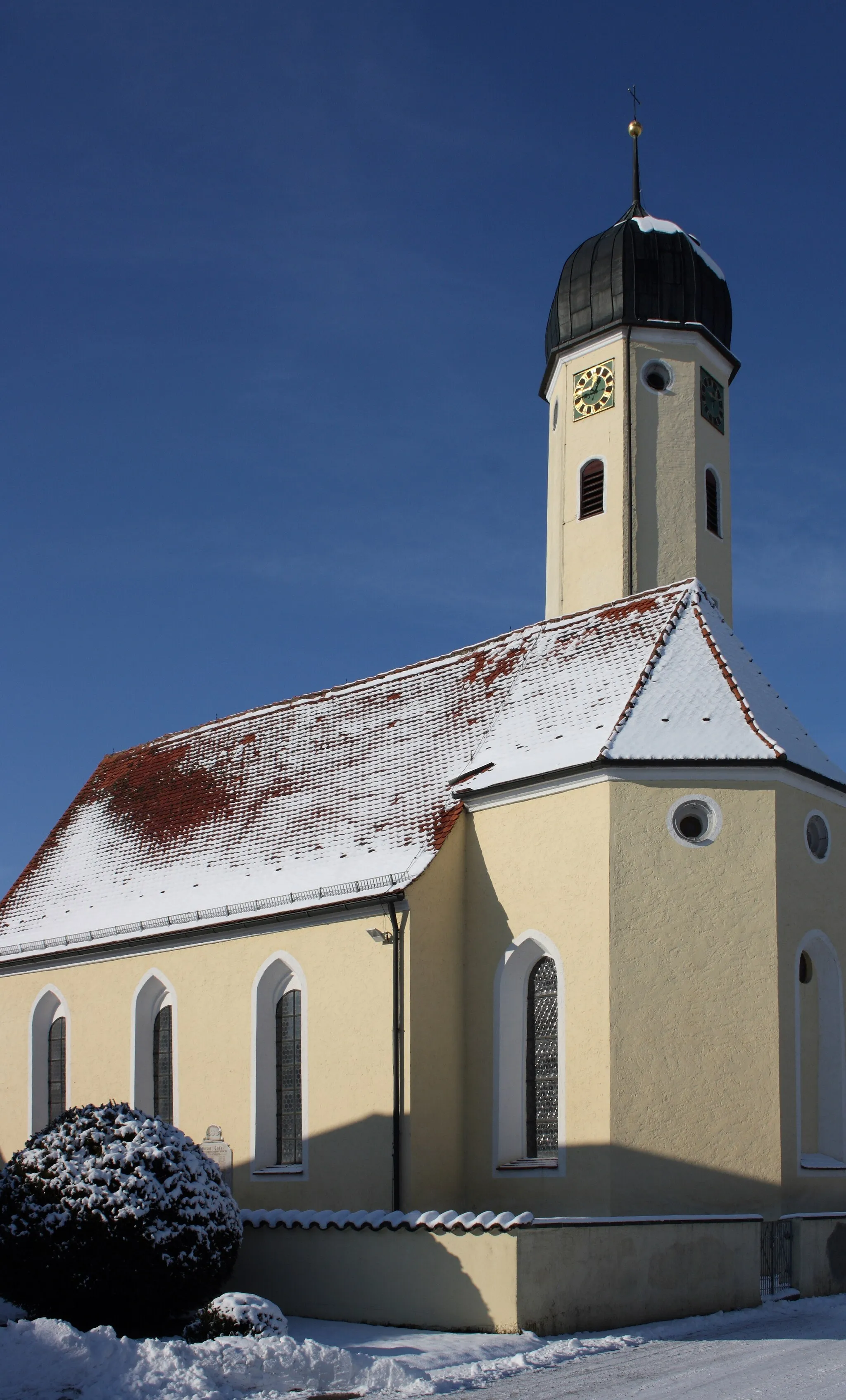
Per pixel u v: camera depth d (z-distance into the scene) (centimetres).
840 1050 2489
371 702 3331
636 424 3481
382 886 2611
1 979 3488
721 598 3494
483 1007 2561
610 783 2430
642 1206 2258
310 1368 1513
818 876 2508
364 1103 2539
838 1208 2406
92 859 3634
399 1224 1903
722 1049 2322
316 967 2697
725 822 2409
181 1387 1441
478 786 2656
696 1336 1773
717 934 2361
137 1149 1839
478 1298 1788
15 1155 1888
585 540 3481
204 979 2945
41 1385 1444
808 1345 1678
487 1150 2489
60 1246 1769
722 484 3575
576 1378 1506
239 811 3303
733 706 2538
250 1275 2095
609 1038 2320
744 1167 2283
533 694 2889
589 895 2412
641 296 3547
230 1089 2828
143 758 3956
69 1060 3253
